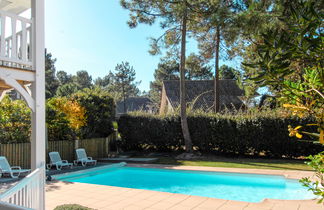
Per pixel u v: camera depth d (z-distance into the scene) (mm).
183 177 12789
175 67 43781
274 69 1868
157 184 11930
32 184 5059
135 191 8719
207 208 6832
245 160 15273
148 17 16781
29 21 6059
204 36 19703
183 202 7391
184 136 17359
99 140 17375
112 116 19766
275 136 15547
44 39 6297
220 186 11359
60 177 11594
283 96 2334
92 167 13883
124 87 47000
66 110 15609
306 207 6773
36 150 5969
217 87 20547
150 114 19469
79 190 8875
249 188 10938
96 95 18391
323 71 1912
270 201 7418
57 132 15461
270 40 1881
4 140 12953
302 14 1776
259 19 11180
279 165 13367
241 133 16359
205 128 17312
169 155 17828
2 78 5438
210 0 14117
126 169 14391
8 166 10938
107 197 7969
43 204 6012
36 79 6070
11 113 13289
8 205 1821
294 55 1881
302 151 15070
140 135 19281
